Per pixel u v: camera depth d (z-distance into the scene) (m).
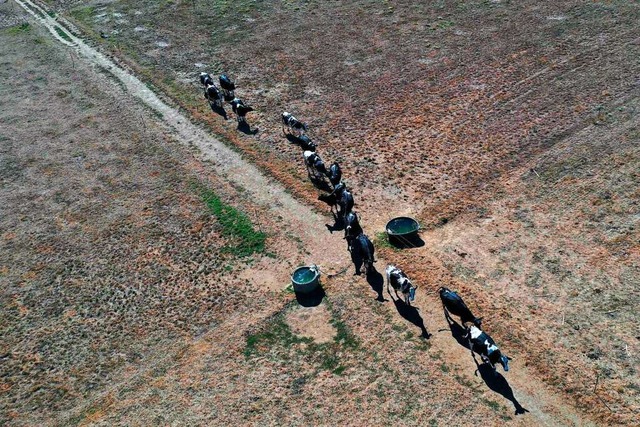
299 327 23.47
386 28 49.66
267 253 27.42
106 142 37.62
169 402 21.19
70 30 55.19
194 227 29.58
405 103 38.34
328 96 40.16
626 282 23.88
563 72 39.88
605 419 18.89
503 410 19.47
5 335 24.78
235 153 35.06
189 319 24.52
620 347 21.28
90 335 24.36
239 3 58.03
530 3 50.97
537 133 33.78
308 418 19.98
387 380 20.91
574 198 28.64
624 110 34.88
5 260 28.86
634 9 47.22
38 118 41.09
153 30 53.62
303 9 55.34
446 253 26.12
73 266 28.09
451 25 48.81
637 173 29.66
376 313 23.56
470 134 34.41
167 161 35.12
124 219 30.75
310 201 30.34
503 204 28.80
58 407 21.55
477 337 20.72
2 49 52.56
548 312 22.91
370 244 25.03
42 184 34.22
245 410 20.53
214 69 45.59
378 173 31.78
